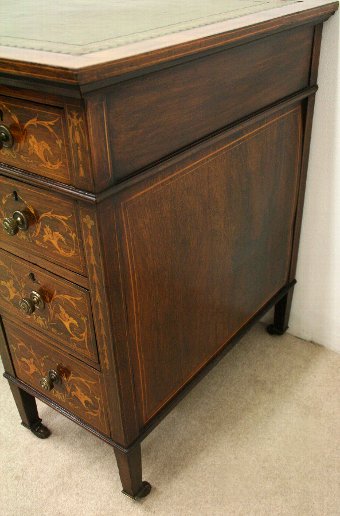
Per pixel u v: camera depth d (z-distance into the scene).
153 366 0.89
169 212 0.79
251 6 0.92
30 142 0.66
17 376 1.04
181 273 0.87
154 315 0.84
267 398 1.18
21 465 1.05
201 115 0.76
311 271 1.26
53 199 0.69
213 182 0.86
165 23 0.79
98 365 0.82
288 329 1.39
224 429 1.11
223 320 1.07
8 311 0.94
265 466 1.03
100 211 0.65
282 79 0.93
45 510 0.96
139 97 0.64
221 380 1.24
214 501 0.97
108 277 0.71
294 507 0.95
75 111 0.58
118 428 0.87
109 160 0.63
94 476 1.03
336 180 1.12
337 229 1.17
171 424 1.12
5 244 0.83
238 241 1.01
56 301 0.81
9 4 1.03
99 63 0.55
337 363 1.28
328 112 1.06
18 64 0.57
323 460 1.03
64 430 1.13
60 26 0.79
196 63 0.71
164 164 0.71
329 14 0.94
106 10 0.93
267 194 1.04
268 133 0.96
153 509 0.96
